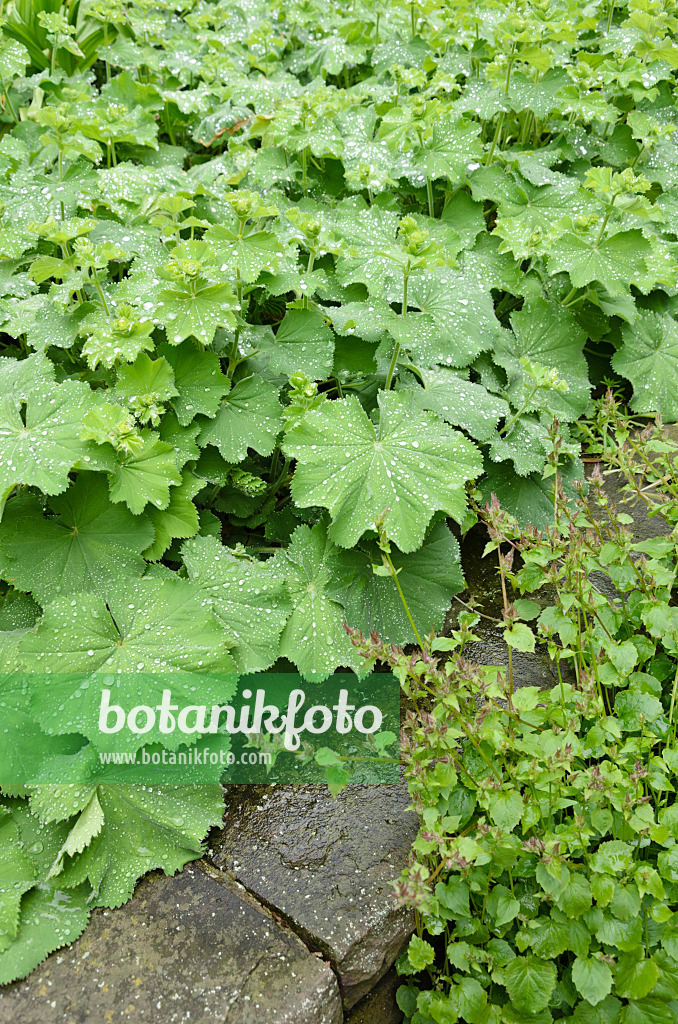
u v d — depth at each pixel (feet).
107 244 7.69
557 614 6.00
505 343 9.37
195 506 8.29
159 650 6.66
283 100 11.31
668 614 6.15
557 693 6.23
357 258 9.23
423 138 10.11
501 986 5.83
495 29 10.59
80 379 8.21
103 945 5.66
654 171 10.97
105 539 7.37
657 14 10.61
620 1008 5.31
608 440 8.07
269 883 6.05
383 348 8.91
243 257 8.00
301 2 13.58
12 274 9.09
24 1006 5.34
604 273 8.98
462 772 5.66
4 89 11.64
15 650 6.71
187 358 7.97
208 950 5.61
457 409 8.34
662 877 5.44
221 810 6.43
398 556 7.78
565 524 6.41
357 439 7.55
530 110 11.15
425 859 6.02
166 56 13.35
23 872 5.94
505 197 10.27
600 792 5.26
